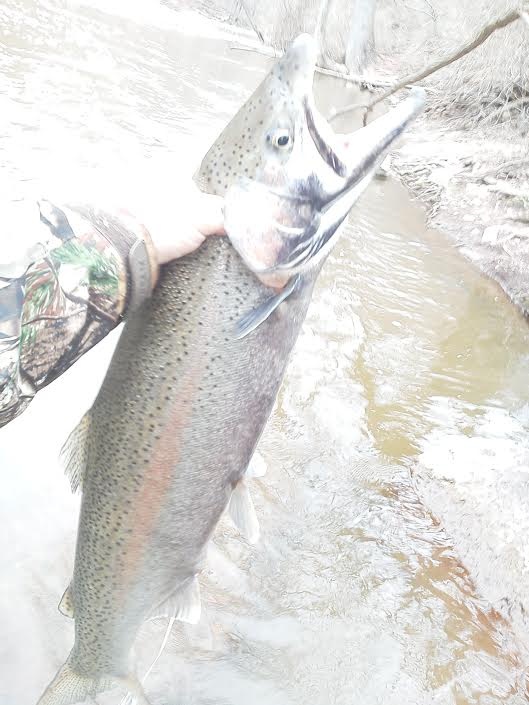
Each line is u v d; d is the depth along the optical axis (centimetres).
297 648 84
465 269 221
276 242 51
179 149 223
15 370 38
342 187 53
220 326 53
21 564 86
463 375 156
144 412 55
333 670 83
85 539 60
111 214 45
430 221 259
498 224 250
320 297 169
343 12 571
